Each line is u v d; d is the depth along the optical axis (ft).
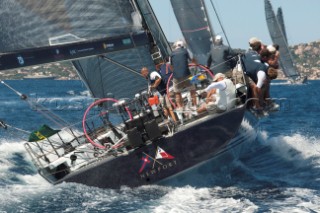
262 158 102.89
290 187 80.53
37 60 82.28
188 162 82.12
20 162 106.11
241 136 89.81
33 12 83.92
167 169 81.35
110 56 110.52
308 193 76.64
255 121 98.12
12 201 73.77
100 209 70.79
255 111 93.40
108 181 80.33
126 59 110.93
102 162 79.97
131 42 92.58
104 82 112.78
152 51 108.37
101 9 90.17
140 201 74.49
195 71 102.78
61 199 75.10
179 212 68.23
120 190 80.12
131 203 73.41
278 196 75.31
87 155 86.84
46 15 85.20
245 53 92.84
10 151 119.14
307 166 94.79
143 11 111.55
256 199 74.13
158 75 92.63
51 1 85.25
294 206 69.82
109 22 90.94
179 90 88.79
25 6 82.94
